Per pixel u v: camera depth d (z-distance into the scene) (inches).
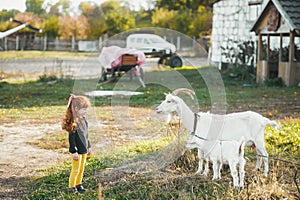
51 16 1749.5
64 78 810.2
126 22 1780.3
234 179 252.2
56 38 1588.3
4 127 436.5
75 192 255.6
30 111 520.7
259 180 259.9
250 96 625.6
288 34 746.2
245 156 309.0
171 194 244.8
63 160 325.4
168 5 1902.1
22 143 375.6
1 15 1699.1
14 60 1147.3
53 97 626.2
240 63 893.2
